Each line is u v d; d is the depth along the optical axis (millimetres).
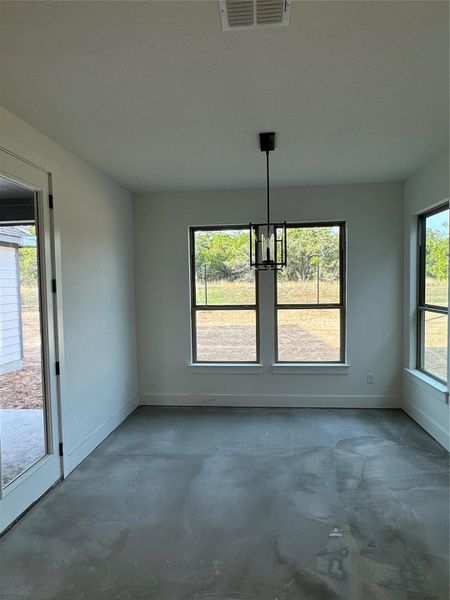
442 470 2799
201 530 2166
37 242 2604
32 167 2500
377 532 2115
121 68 1839
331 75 1936
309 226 4266
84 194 3215
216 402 4387
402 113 2391
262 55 1747
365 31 1586
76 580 1812
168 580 1803
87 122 2447
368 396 4207
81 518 2299
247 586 1756
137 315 4430
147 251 4391
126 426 3809
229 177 3768
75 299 3037
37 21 1489
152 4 1402
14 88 2010
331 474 2766
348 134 2719
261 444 3320
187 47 1677
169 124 2502
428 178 3410
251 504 2410
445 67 1872
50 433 2672
